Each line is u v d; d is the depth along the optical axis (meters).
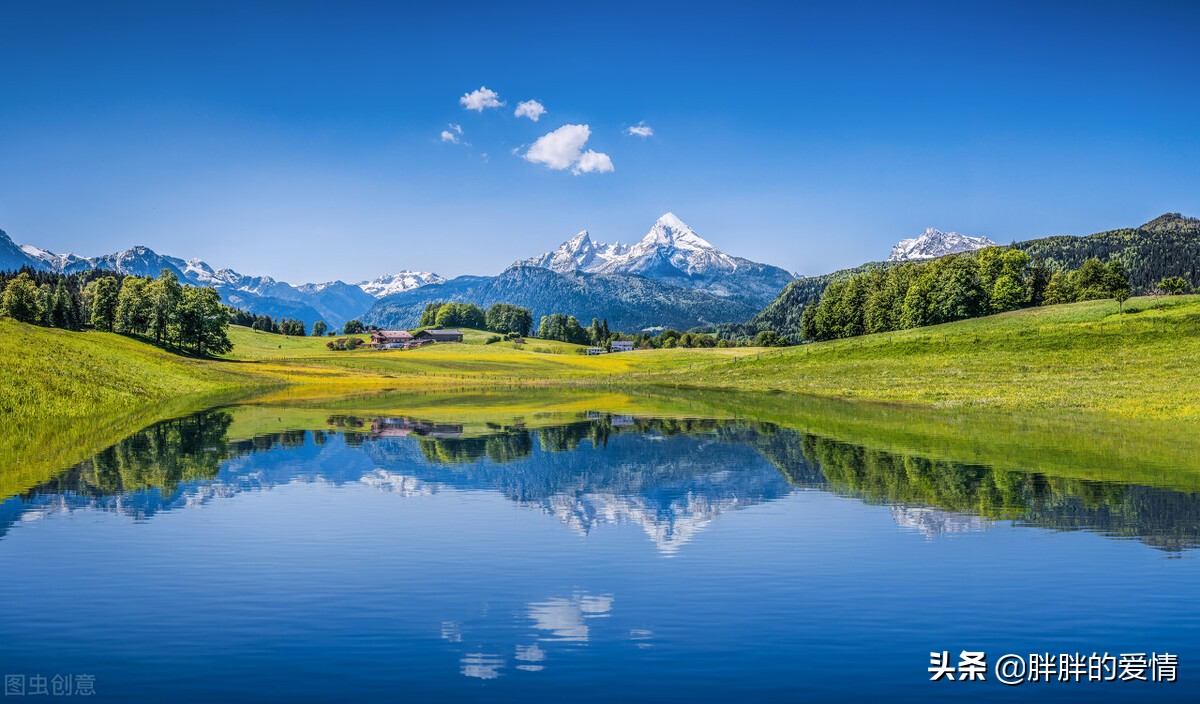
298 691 13.69
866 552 21.36
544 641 15.71
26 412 52.31
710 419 56.62
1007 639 15.87
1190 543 21.78
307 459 37.22
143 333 147.50
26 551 21.22
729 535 23.23
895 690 13.80
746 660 14.91
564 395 86.25
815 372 105.44
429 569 20.00
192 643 15.53
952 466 33.94
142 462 35.56
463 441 44.19
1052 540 22.22
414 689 13.76
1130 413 52.75
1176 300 116.00
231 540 22.48
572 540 22.72
